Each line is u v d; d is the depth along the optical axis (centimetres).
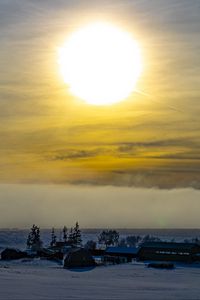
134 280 6844
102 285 6131
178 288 5941
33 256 11556
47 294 5288
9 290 5575
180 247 10762
